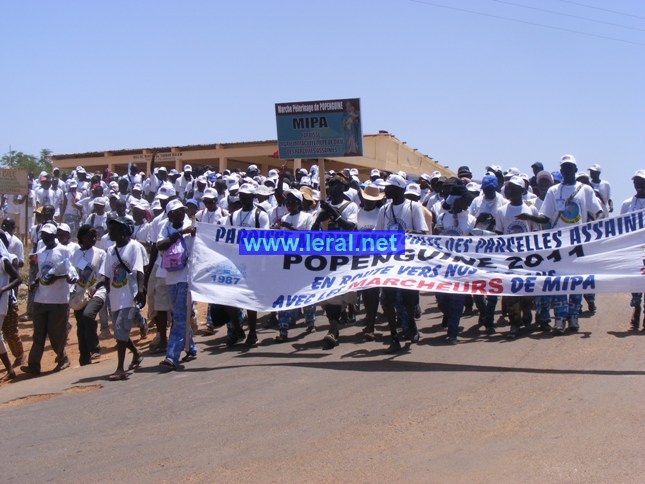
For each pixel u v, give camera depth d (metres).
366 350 9.70
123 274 9.29
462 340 9.96
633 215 8.89
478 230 9.91
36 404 8.29
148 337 12.40
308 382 8.21
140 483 5.64
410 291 9.69
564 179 10.12
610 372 7.82
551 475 5.38
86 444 6.63
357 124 11.55
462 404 7.04
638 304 9.81
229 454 6.13
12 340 11.13
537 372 8.00
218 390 8.16
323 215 10.41
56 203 24.34
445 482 5.36
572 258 9.00
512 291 9.05
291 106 11.84
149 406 7.73
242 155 32.41
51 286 10.46
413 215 9.73
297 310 12.72
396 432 6.40
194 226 9.98
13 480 5.87
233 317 10.35
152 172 20.61
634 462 5.51
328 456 5.96
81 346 10.70
